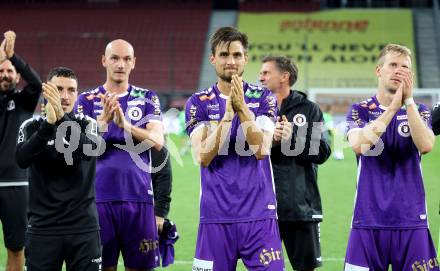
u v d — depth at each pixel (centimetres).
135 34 4825
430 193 1747
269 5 5103
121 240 805
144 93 817
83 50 4622
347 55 4694
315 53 4716
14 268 937
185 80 4422
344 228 1382
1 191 920
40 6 5059
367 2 5119
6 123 925
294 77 855
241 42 695
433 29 4834
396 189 695
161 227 857
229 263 688
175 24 4909
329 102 3959
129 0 5072
